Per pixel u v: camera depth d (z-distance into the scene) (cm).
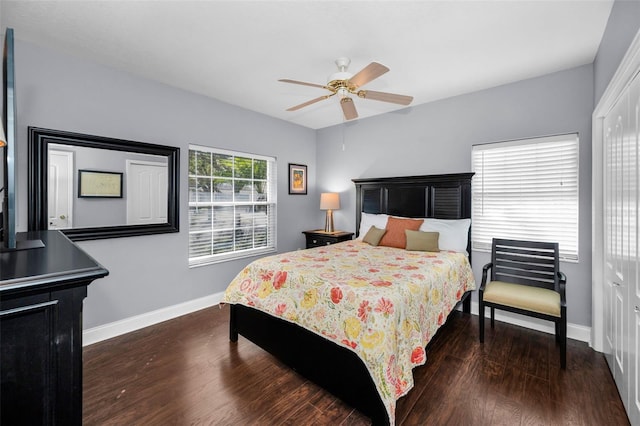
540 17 194
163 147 299
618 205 192
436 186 348
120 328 276
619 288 191
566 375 209
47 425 76
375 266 240
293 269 225
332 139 467
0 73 212
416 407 177
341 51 237
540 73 279
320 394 191
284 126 437
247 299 235
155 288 303
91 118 256
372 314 164
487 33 212
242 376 210
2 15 190
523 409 175
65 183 243
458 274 277
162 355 238
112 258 273
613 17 184
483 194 324
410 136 377
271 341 223
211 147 348
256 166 409
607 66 203
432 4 180
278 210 433
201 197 346
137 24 202
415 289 194
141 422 166
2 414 70
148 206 293
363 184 415
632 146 163
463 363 225
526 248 282
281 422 167
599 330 242
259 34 213
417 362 173
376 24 201
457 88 314
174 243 318
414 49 234
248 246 401
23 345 73
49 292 76
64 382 78
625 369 176
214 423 166
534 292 247
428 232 315
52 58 235
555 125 277
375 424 158
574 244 273
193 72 278
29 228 227
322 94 332
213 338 269
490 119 314
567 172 275
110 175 268
